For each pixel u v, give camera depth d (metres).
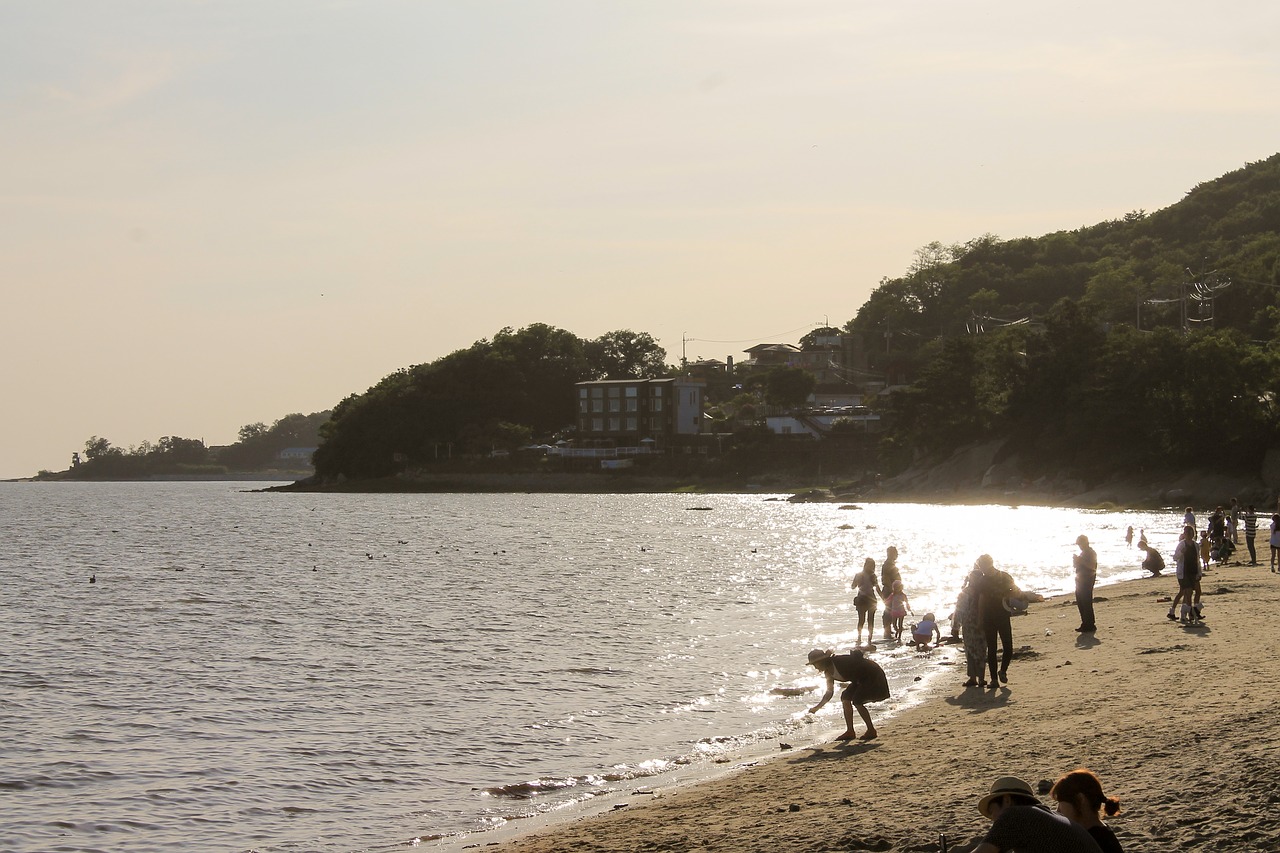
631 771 20.58
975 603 24.58
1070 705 21.00
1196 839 12.41
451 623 42.28
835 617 42.03
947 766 17.55
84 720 25.91
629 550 81.12
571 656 33.84
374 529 113.69
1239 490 118.00
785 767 19.11
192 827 18.20
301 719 25.72
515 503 172.00
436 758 22.09
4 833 17.97
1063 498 130.38
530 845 15.72
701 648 34.97
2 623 43.72
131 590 57.09
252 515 150.75
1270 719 17.31
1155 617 32.34
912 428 157.75
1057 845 8.99
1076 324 143.38
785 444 191.88
